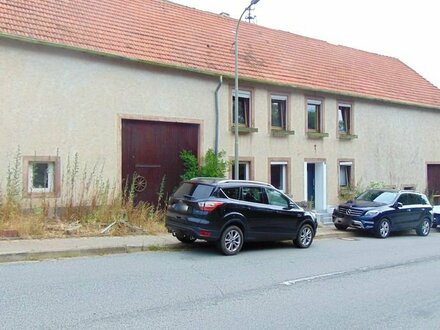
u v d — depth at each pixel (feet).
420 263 35.96
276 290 25.61
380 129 72.69
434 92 84.12
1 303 20.76
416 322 20.58
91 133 43.88
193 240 39.63
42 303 20.99
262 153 57.36
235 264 32.45
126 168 46.26
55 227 38.93
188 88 50.65
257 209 37.65
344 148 67.31
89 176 43.60
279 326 19.39
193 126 51.21
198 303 22.30
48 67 41.70
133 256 33.76
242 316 20.59
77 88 43.21
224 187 36.29
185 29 57.62
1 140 39.22
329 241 47.85
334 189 65.77
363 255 38.88
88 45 43.91
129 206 44.29
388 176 73.72
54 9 46.47
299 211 41.16
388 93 74.28
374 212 52.16
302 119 61.98
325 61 71.82
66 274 26.89
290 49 69.26
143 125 47.60
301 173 61.62
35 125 40.88
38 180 41.45
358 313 21.75
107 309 20.58
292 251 39.60
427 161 80.64
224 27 64.28
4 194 38.83
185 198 36.17
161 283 25.84
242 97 55.93
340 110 68.28
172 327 18.63
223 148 53.42
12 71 39.88
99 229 40.32
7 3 43.24
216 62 54.08
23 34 40.16
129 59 45.75
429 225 58.29
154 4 59.31
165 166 48.98
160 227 44.06
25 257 30.71
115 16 51.70
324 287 26.78
